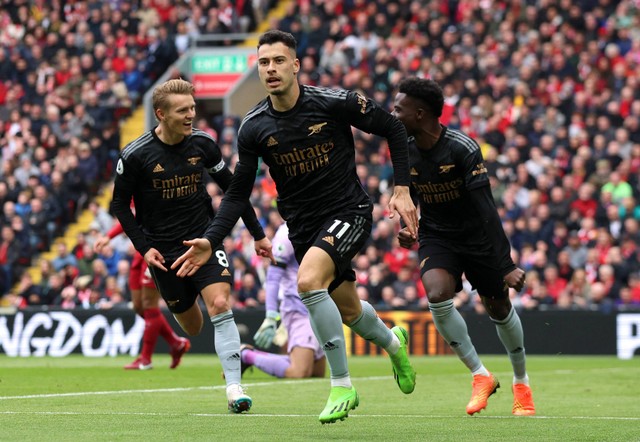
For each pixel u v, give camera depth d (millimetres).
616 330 24406
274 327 16328
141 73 36375
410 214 9195
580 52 32094
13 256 31000
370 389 14531
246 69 36062
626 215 27172
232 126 32812
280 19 35844
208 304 11031
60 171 33062
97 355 25656
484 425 9758
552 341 24688
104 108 34844
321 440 8430
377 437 8688
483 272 10727
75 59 36656
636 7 33344
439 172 10508
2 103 36562
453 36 33094
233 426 9477
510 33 32531
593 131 29562
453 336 10719
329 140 9312
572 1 33625
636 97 30703
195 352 25328
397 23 34594
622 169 28469
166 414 10641
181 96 11086
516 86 30953
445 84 31797
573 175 28500
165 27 37406
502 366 20453
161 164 11375
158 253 11266
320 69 33938
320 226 9398
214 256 11297
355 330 9805
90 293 28172
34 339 26000
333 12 35500
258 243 11266
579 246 26281
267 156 9406
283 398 12883
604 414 11055
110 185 34031
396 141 9352
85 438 8492
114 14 37719
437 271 10672
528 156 29531
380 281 26250
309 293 8938
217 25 37188
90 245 29219
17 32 38250
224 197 9672
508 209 27719
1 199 32875
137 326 25562
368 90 32438
